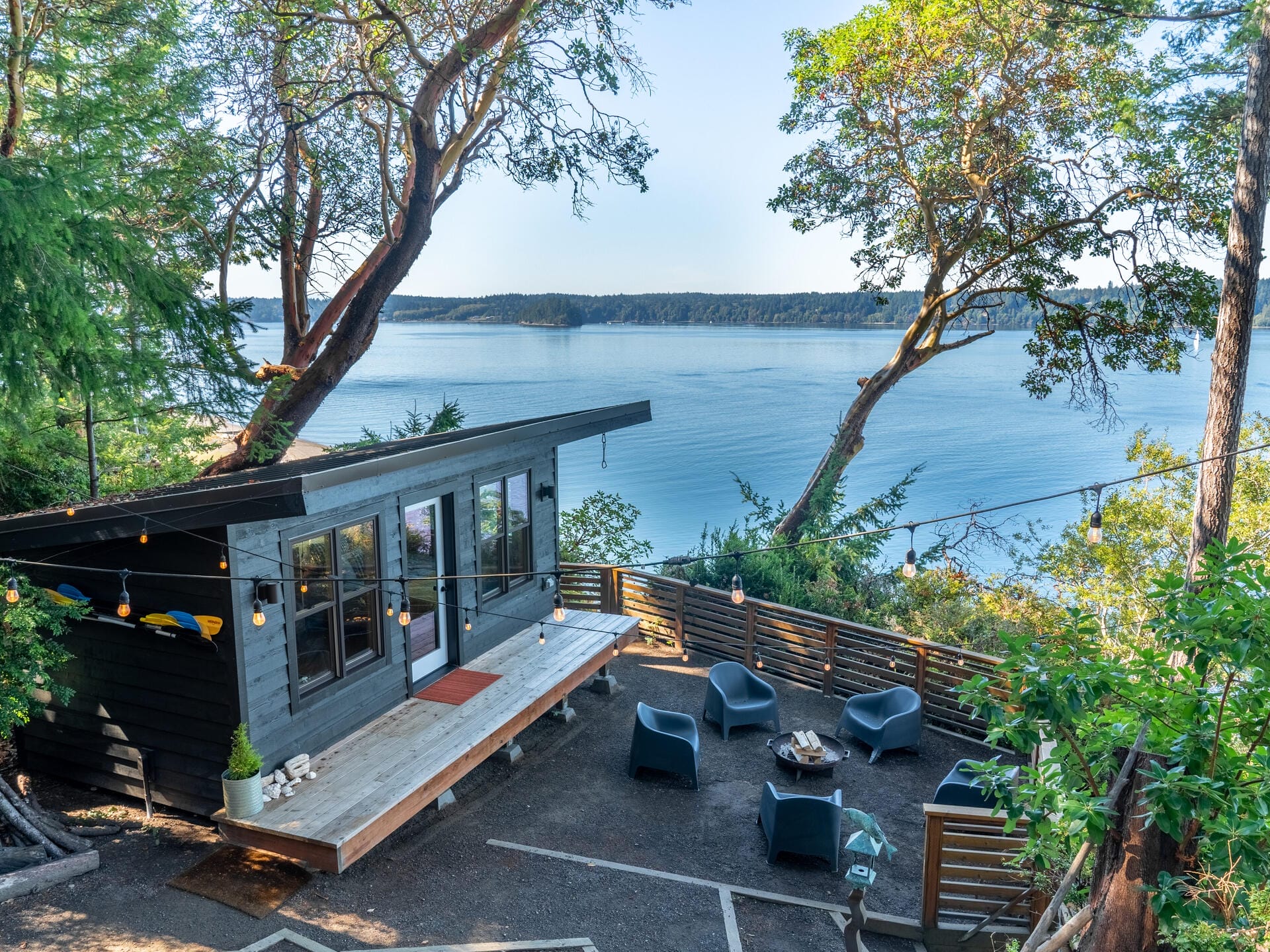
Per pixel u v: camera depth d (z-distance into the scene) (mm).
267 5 19375
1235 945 5059
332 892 7859
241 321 15062
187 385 14750
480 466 11469
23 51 12680
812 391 147375
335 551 9258
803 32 22781
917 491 66688
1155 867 5414
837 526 22156
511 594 12430
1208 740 4730
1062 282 22797
